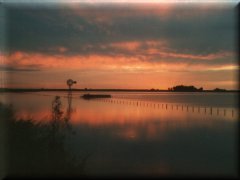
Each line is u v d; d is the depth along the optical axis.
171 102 65.56
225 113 34.03
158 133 17.66
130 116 29.41
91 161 10.29
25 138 9.87
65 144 12.67
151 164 9.98
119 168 9.44
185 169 9.26
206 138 15.65
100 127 20.00
